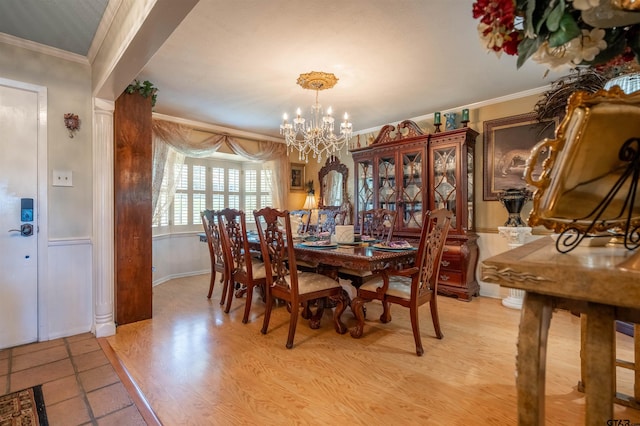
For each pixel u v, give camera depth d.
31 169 2.39
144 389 1.78
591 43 0.70
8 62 2.29
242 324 2.77
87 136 2.62
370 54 2.56
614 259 0.67
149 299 2.89
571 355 2.19
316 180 5.80
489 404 1.65
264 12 2.02
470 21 2.12
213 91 3.34
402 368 2.01
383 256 2.20
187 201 4.81
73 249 2.56
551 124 3.22
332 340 2.44
